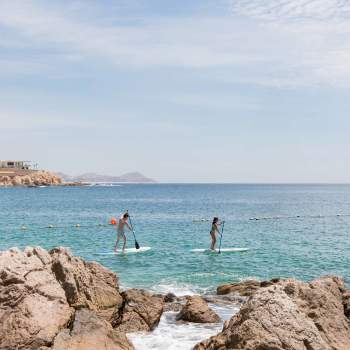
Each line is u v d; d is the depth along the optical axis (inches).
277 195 7652.6
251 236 1883.6
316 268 1167.6
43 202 4699.8
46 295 563.2
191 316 660.1
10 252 604.7
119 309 635.5
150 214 3157.0
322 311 525.7
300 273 1103.6
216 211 3503.9
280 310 486.0
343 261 1270.9
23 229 2121.1
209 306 750.5
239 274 1083.3
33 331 518.0
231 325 505.7
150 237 1834.4
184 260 1273.4
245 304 517.0
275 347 456.1
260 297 506.6
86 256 1344.7
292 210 3705.7
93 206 4092.0
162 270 1127.0
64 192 7834.6
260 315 482.9
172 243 1637.6
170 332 613.9
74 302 585.9
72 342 506.0
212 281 1002.7
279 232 2049.7
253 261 1262.3
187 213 3275.1
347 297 566.9
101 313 605.3
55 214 3120.1
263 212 3440.0
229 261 1259.2
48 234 1924.2
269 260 1280.8
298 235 1927.9
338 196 7332.7
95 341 513.3
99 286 630.5
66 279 600.7
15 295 547.8
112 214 3137.3
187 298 762.2
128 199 5669.3
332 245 1608.0
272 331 469.1
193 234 1941.4
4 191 7770.7
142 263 1226.6
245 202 5108.3
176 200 5506.9
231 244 1630.2
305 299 537.6
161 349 553.9
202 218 2827.3
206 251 1432.1
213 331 618.8
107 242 1669.5
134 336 591.8
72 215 3038.9
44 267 607.5
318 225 2410.2
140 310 631.8
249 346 458.9
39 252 625.9
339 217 2967.5
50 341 516.1
